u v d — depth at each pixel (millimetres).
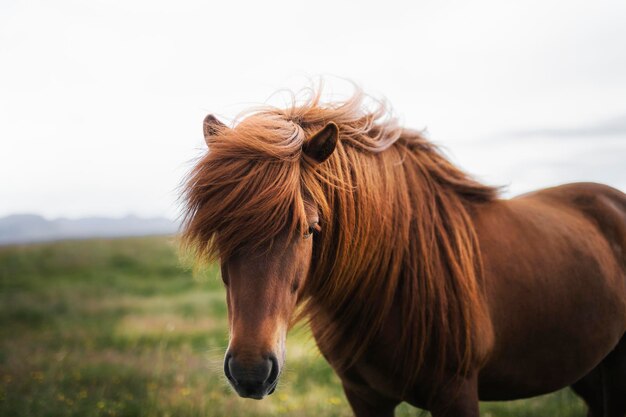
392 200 2453
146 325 9625
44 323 10492
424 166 2686
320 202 2168
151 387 5441
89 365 6465
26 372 6098
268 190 2006
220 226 2012
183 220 2160
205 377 5910
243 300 1969
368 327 2438
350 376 2643
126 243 27234
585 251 2943
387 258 2391
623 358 3209
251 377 1882
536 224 2893
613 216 3273
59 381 5703
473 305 2396
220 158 2121
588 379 3547
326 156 2201
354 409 2855
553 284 2717
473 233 2574
